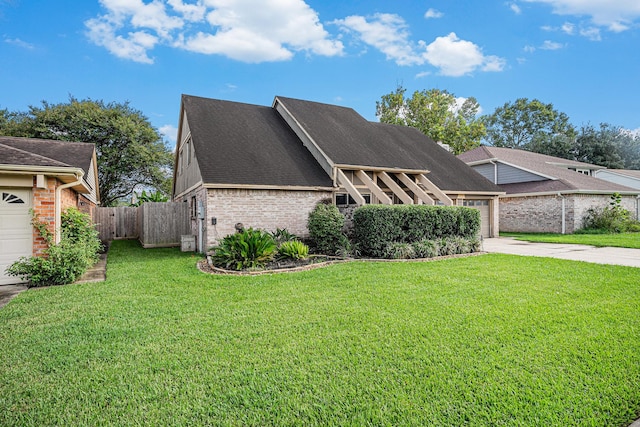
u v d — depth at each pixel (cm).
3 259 778
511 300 596
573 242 1542
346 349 404
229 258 936
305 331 461
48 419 285
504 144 5172
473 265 935
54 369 365
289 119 1714
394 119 3588
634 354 385
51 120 2431
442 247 1154
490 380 333
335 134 1612
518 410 288
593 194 2088
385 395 311
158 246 1538
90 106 2609
